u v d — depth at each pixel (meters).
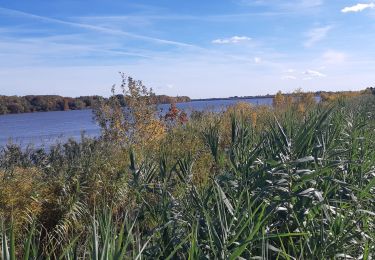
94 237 3.33
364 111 16.78
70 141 16.61
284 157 6.29
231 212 4.66
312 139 7.10
